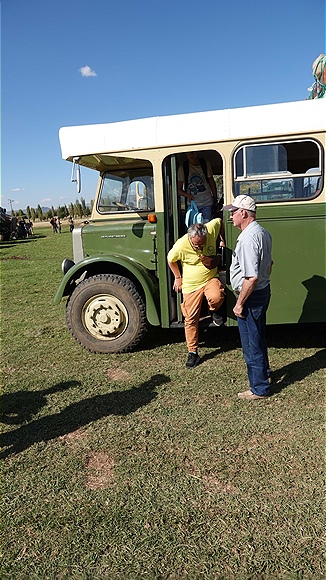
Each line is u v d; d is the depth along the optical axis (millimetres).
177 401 3939
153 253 5125
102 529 2504
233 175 4684
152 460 3115
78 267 5145
